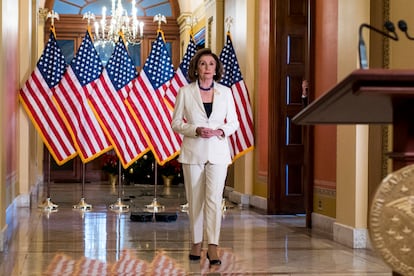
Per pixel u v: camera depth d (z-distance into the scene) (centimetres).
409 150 175
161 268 502
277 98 925
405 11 543
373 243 168
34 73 927
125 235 684
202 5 1446
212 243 520
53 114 925
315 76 777
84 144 929
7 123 738
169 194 1270
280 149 922
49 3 1697
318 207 752
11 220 788
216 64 535
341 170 643
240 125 977
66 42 1708
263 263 529
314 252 586
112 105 927
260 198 978
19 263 520
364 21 606
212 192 516
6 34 695
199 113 518
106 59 1711
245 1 1041
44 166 1591
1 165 599
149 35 1767
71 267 503
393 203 166
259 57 1005
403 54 544
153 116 931
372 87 157
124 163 937
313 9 777
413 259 166
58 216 857
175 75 941
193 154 514
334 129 709
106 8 1733
